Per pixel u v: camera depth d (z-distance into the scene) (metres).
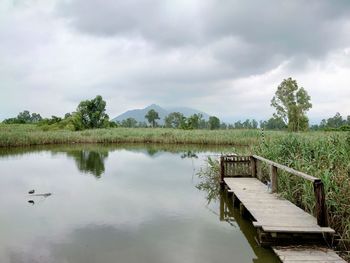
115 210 9.59
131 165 18.64
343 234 6.31
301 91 44.22
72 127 48.09
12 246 6.91
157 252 6.61
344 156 8.77
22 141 31.14
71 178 14.63
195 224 8.34
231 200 10.54
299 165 9.23
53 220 8.66
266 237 6.23
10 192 11.88
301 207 8.50
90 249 6.75
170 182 13.73
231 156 11.87
